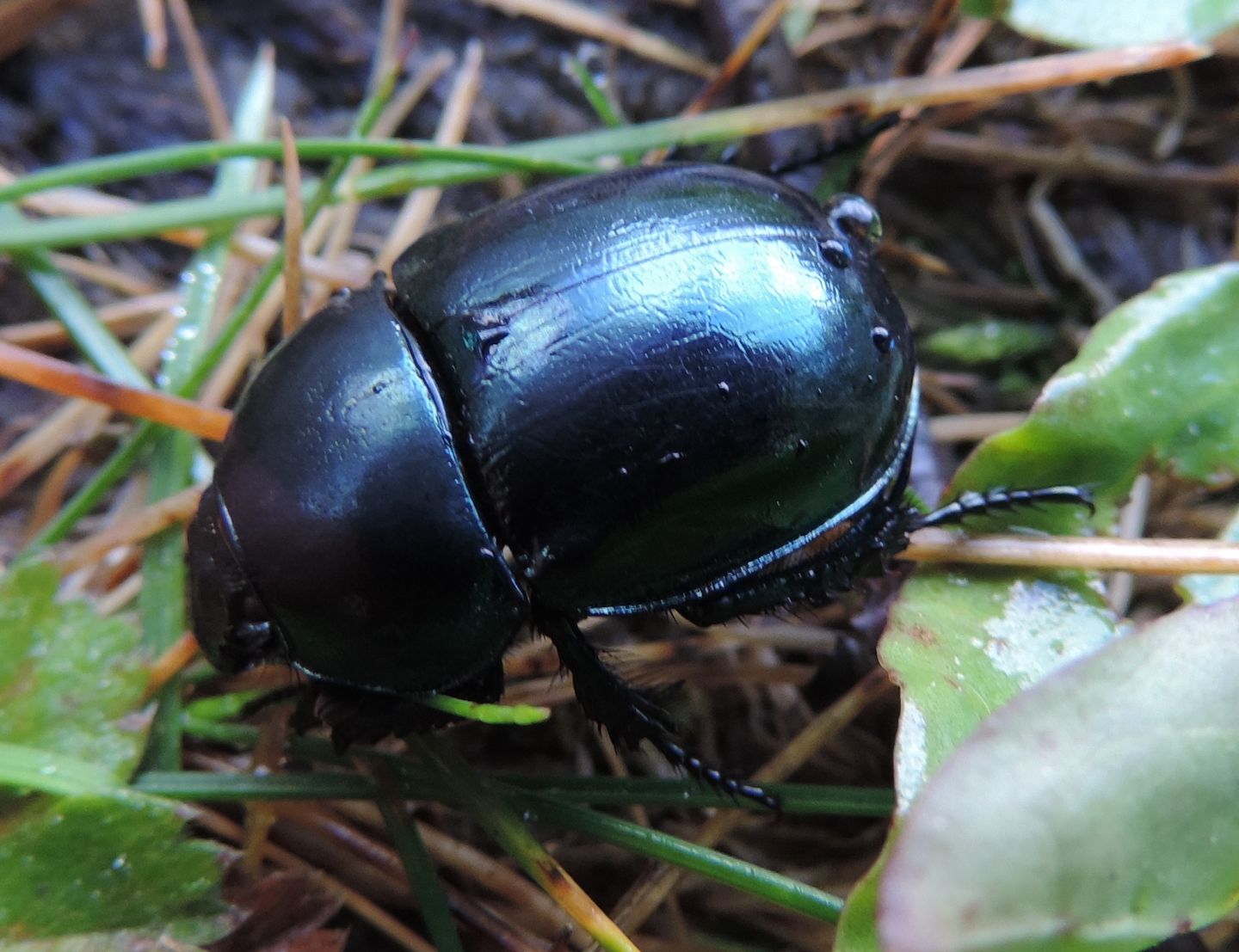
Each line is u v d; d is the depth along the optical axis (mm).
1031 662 56
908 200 75
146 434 62
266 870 59
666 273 53
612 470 53
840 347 54
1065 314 73
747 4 75
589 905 55
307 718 57
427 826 60
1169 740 51
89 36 74
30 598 56
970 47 74
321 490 53
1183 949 58
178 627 60
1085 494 58
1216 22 63
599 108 69
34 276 65
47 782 54
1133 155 75
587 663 57
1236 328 59
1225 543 57
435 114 75
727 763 64
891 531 58
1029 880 49
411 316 55
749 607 57
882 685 59
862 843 62
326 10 76
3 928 53
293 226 63
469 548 53
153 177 72
